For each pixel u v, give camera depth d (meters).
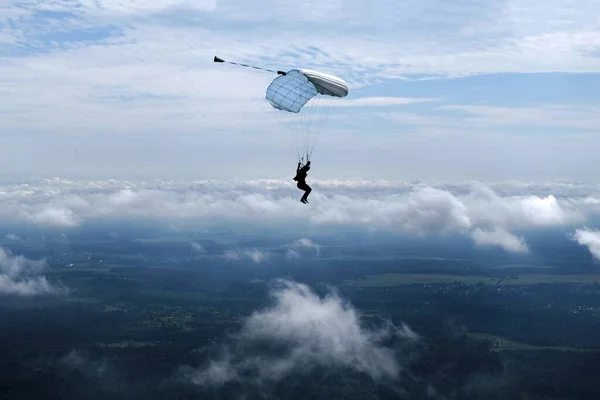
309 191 62.66
